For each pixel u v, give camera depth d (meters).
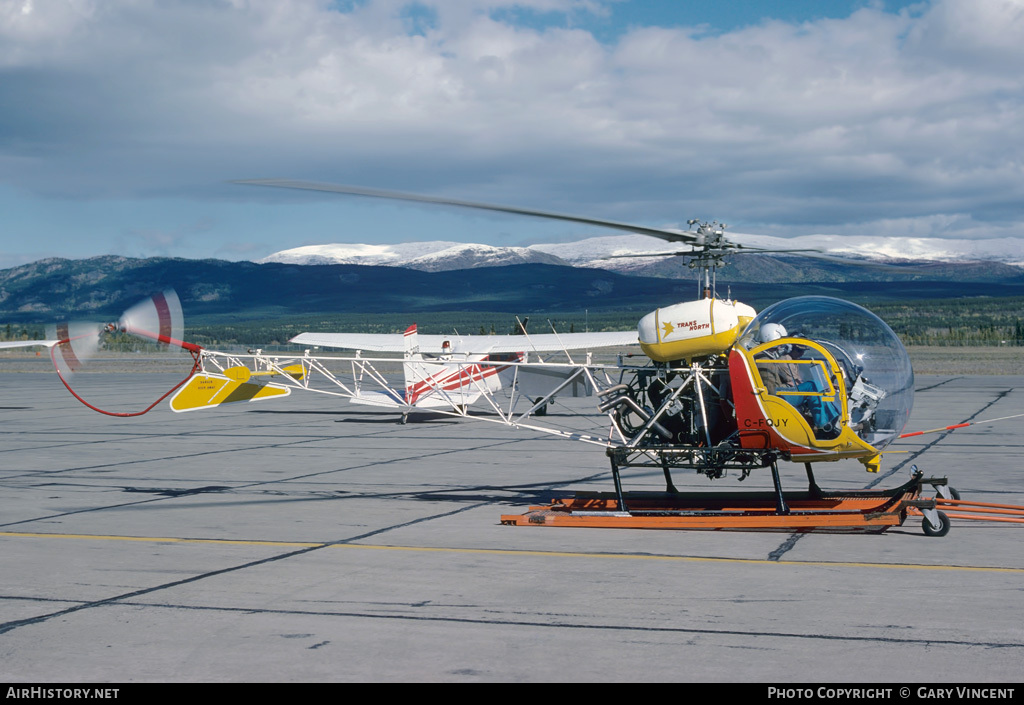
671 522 9.91
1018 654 5.67
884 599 6.96
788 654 5.69
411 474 14.62
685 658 5.64
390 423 24.39
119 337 17.66
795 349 9.57
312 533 9.83
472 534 9.73
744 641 5.96
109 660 5.67
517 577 7.75
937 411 25.72
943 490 9.75
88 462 16.23
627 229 8.79
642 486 13.22
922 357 73.31
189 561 8.45
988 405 27.80
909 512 10.37
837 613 6.58
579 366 11.30
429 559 8.49
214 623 6.44
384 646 5.92
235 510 11.36
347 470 15.11
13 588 7.45
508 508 11.45
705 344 9.87
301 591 7.32
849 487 12.80
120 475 14.56
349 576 7.83
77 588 7.45
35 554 8.78
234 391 19.56
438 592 7.27
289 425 23.89
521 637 6.08
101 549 9.02
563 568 8.09
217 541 9.41
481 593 7.22
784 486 12.97
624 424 10.71
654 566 8.14
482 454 17.38
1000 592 7.16
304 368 20.28
